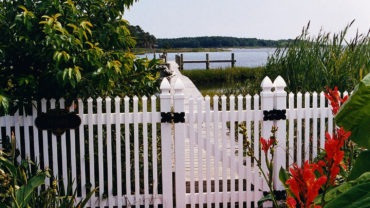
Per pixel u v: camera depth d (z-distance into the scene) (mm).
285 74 7309
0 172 3451
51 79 4332
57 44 3900
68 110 4645
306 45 7141
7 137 4547
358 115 2477
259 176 4941
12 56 4395
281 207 4754
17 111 4543
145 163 4777
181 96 4680
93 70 4379
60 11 4082
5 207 3314
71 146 4656
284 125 4895
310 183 1660
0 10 4293
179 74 19203
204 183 5445
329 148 1799
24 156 4797
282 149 4891
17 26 4016
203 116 4855
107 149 4703
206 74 23016
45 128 4570
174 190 5344
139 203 4805
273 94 4867
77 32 4246
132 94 5168
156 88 5051
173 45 135500
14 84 4590
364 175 2328
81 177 4719
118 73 4582
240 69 23297
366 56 6594
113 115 4676
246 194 4961
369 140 2576
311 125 6031
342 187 2381
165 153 4742
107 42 4680
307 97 5004
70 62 4277
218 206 4949
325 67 6441
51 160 4957
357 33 6711
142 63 4914
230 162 4922
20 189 3373
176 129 4723
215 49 148500
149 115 4715
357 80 6059
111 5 4730
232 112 4871
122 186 5180
